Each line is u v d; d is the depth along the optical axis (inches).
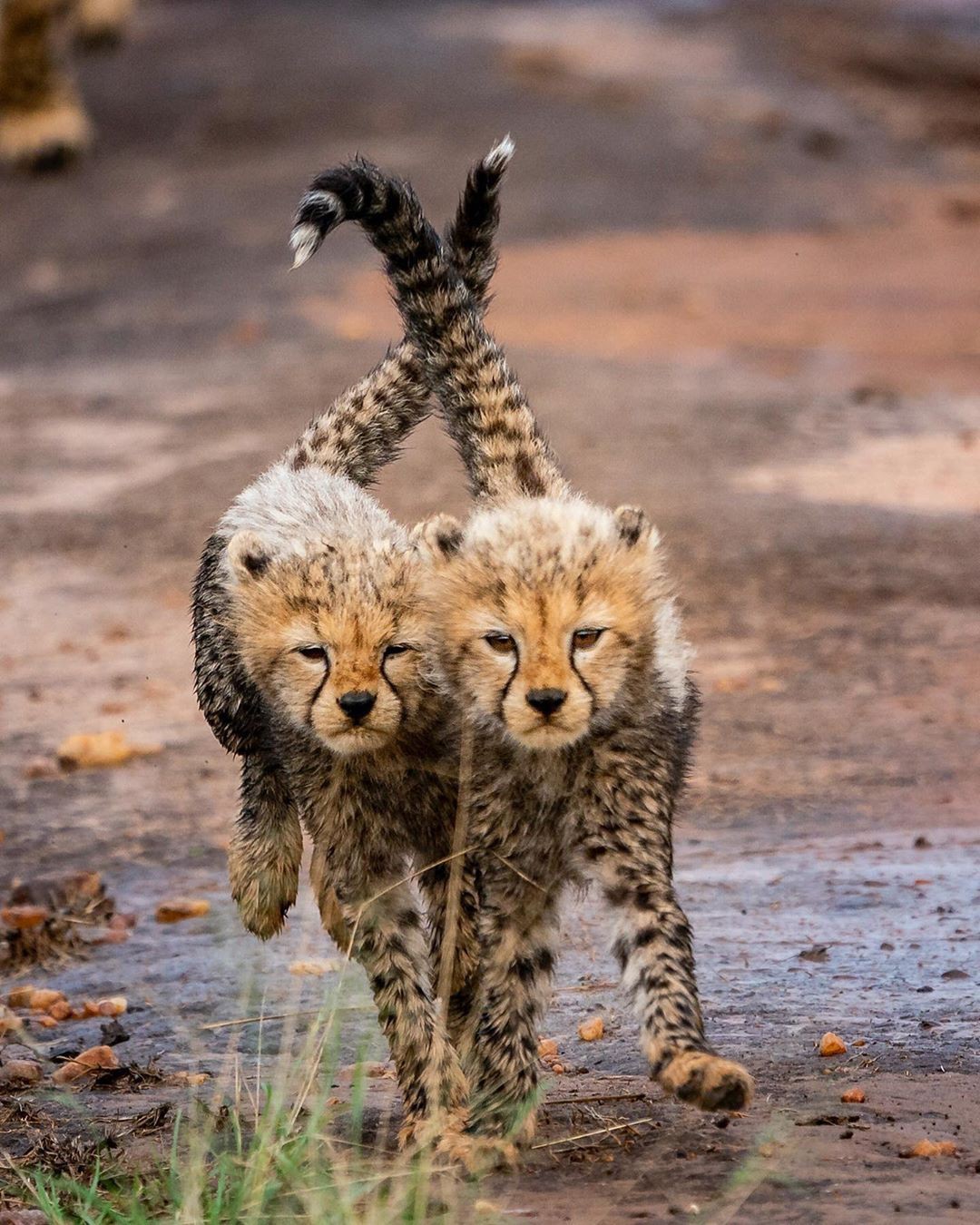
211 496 933.8
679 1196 261.1
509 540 300.7
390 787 326.6
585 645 295.1
